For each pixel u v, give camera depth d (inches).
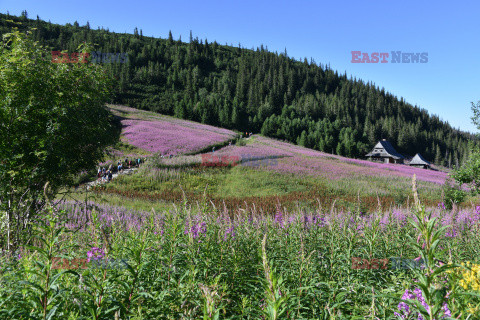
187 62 7539.4
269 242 226.5
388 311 132.5
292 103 6053.2
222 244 187.0
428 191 1234.0
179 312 134.6
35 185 357.4
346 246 202.4
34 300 109.0
